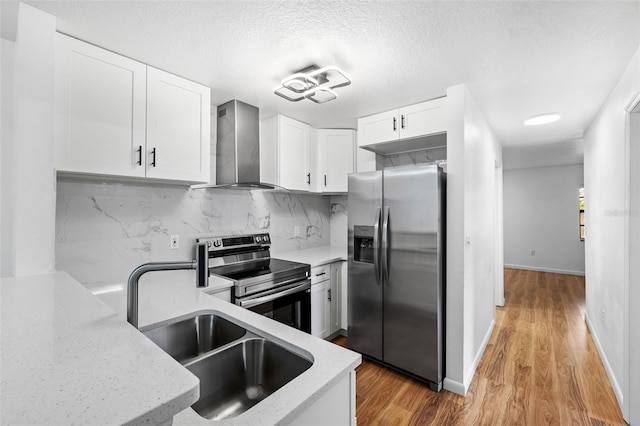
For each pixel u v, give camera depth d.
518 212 6.78
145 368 0.55
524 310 4.02
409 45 1.65
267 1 1.31
